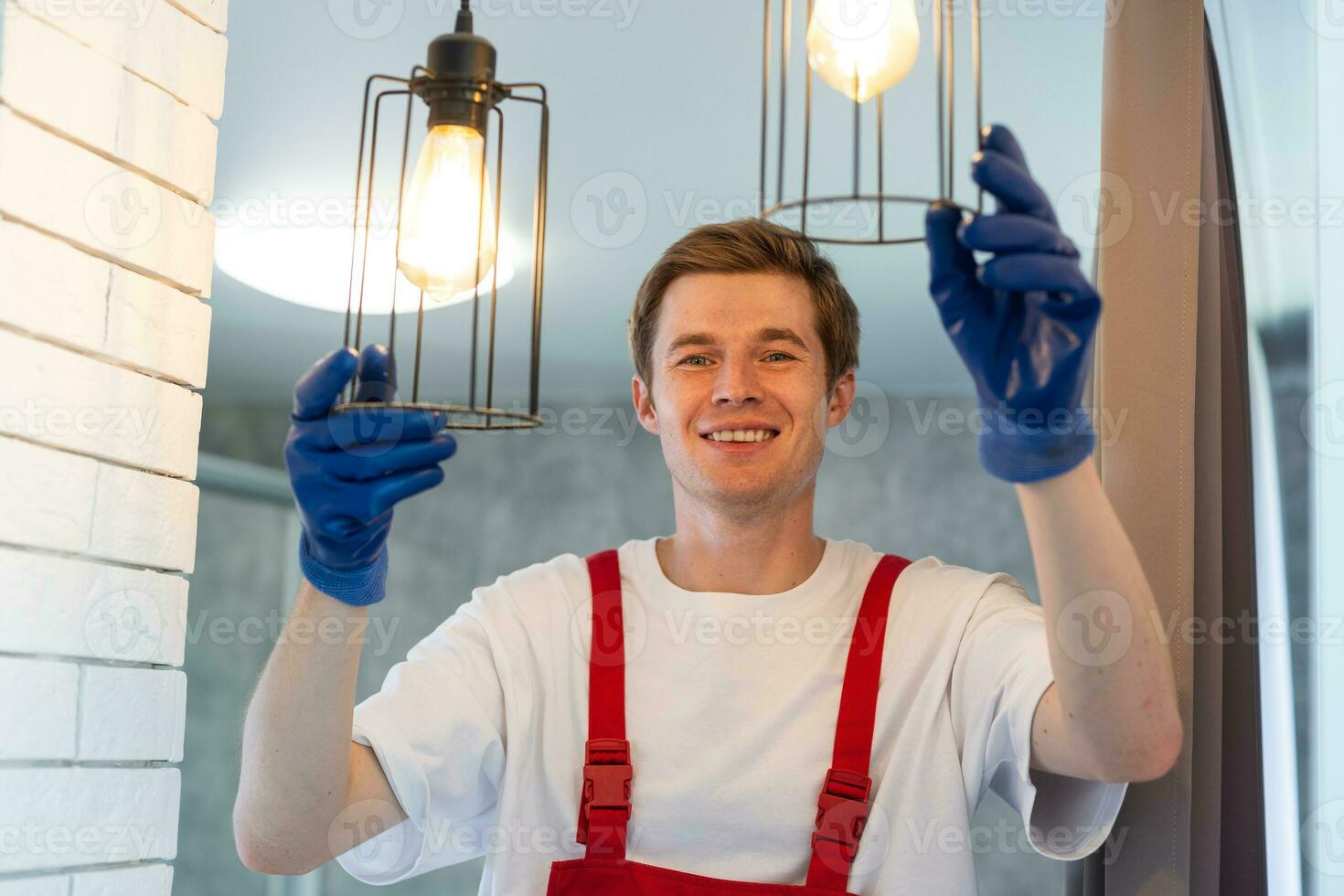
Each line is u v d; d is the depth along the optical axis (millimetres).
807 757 1217
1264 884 1290
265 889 4082
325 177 2691
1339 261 1289
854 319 1420
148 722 1089
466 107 948
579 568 1376
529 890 1230
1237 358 1371
